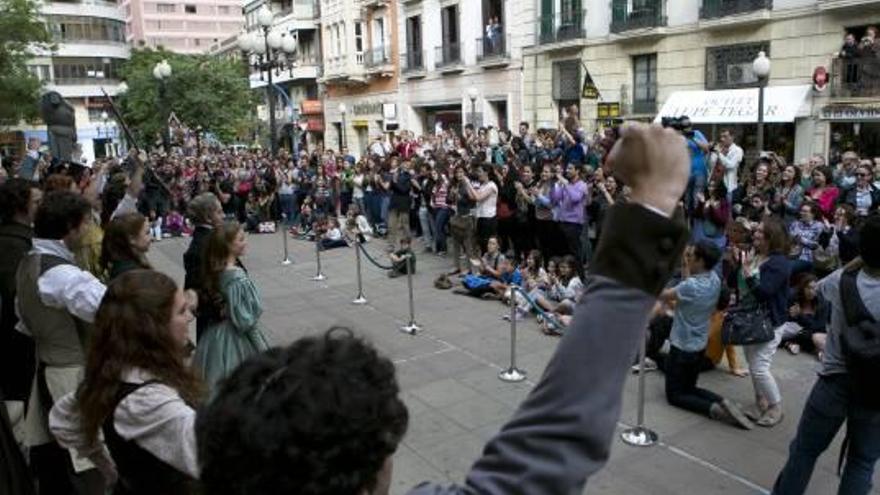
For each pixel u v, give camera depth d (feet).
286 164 61.16
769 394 17.43
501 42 79.61
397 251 37.78
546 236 33.91
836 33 50.60
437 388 20.83
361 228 48.39
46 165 38.29
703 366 21.29
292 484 2.89
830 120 51.01
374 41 105.60
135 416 6.85
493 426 18.13
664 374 21.01
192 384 7.45
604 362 2.83
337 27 113.19
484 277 32.68
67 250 11.45
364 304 31.48
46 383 10.97
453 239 36.06
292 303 32.35
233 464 2.97
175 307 7.44
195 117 130.82
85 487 10.90
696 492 14.56
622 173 3.06
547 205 33.42
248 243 51.29
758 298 17.08
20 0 102.12
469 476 3.08
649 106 64.28
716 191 26.40
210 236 13.93
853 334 10.64
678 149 3.01
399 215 43.16
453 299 31.65
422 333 26.48
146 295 7.24
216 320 13.85
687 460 15.88
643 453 16.25
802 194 29.63
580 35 69.21
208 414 3.22
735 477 15.11
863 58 48.19
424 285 34.71
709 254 17.33
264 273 39.73
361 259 42.52
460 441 17.33
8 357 12.57
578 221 32.09
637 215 2.86
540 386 3.01
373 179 50.70
